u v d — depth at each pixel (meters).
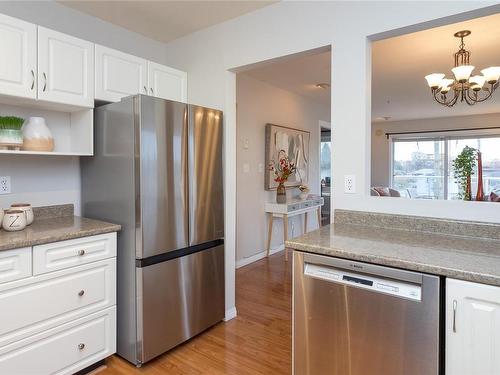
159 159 2.04
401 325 1.25
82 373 1.94
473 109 6.09
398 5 1.76
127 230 2.03
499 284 1.07
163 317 2.11
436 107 5.95
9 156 2.10
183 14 2.46
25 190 2.18
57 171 2.32
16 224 1.83
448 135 6.87
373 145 7.70
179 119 2.17
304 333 1.50
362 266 1.33
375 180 7.68
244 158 4.13
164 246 2.08
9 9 2.08
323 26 2.04
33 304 1.65
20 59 1.79
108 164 2.14
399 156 7.45
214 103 2.64
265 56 2.34
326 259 1.42
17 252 1.59
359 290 1.34
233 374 1.95
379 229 1.81
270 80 4.32
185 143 2.21
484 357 1.12
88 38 2.48
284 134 4.80
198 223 2.32
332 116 1.99
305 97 5.38
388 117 7.00
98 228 1.92
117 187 2.08
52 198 2.30
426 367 1.21
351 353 1.37
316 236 1.64
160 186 2.05
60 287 1.76
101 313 1.96
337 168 1.97
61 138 2.33
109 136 2.11
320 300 1.44
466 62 3.36
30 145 2.00
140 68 2.43
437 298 1.18
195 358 2.11
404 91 4.87
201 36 2.72
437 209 1.69
